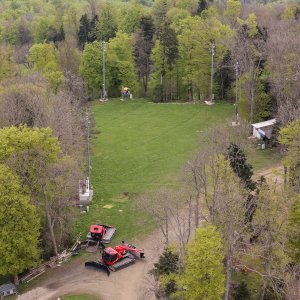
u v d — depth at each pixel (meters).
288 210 53.16
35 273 59.94
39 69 118.50
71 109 86.25
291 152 61.78
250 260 56.38
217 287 45.00
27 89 80.25
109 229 67.00
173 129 99.06
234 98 113.75
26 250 56.34
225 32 116.00
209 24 119.94
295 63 90.12
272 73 95.12
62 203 64.19
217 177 53.50
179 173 80.12
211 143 70.38
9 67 114.31
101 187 78.69
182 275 48.12
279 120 82.88
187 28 122.75
